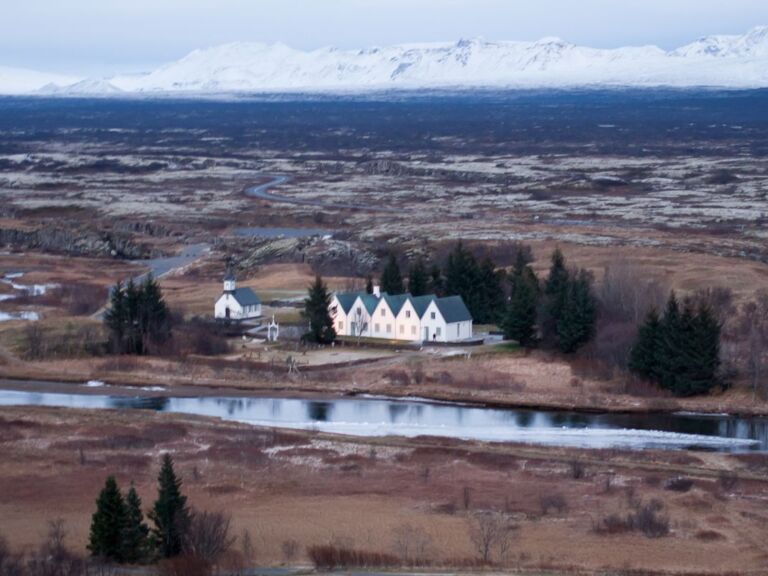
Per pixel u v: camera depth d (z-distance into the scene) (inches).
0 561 5482.3
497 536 6200.8
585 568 5753.0
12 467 7573.8
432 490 7170.3
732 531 6387.8
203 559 5649.6
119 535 5787.4
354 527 6417.3
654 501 6855.3
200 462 7736.2
